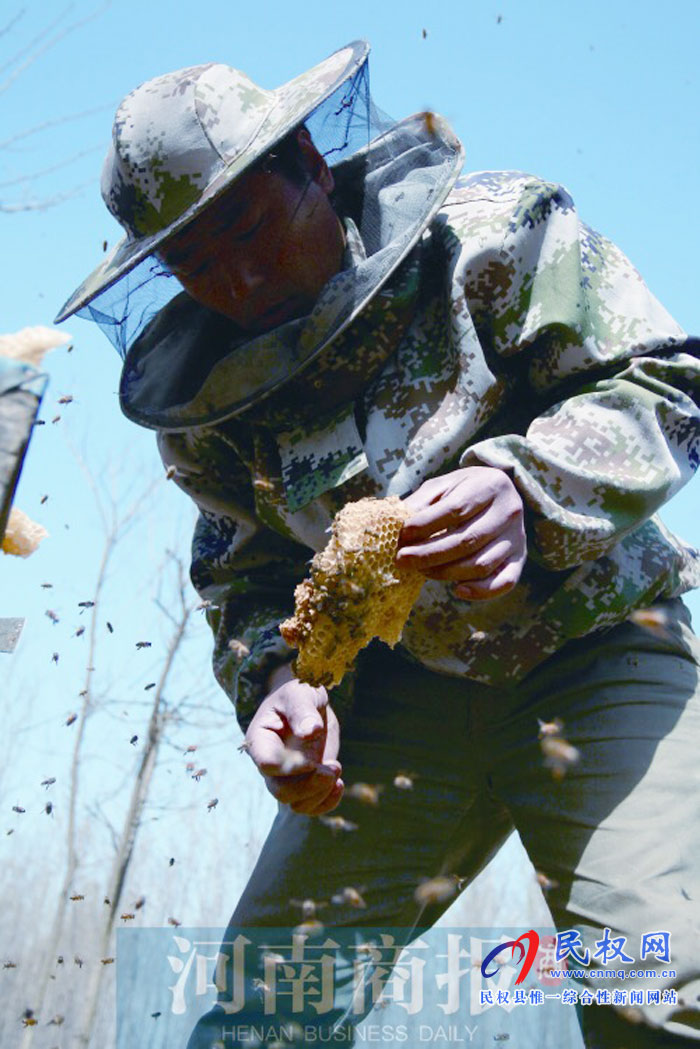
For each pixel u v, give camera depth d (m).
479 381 2.59
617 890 2.43
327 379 2.66
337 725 2.70
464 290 2.64
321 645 2.25
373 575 2.21
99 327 2.91
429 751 2.79
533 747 2.68
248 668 2.80
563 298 2.62
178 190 2.61
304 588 2.25
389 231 2.67
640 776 2.54
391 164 2.73
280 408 2.71
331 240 2.69
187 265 2.67
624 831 2.49
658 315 2.72
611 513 2.49
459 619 2.64
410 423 2.64
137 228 2.71
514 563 2.31
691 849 2.43
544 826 2.61
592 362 2.62
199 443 2.95
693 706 2.62
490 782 2.76
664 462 2.55
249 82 2.74
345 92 2.67
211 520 3.08
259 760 2.54
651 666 2.65
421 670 2.83
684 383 2.70
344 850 2.79
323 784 2.54
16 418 1.32
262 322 2.71
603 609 2.60
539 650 2.63
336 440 2.67
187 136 2.60
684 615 2.79
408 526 2.25
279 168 2.63
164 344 2.91
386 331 2.64
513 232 2.63
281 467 2.77
